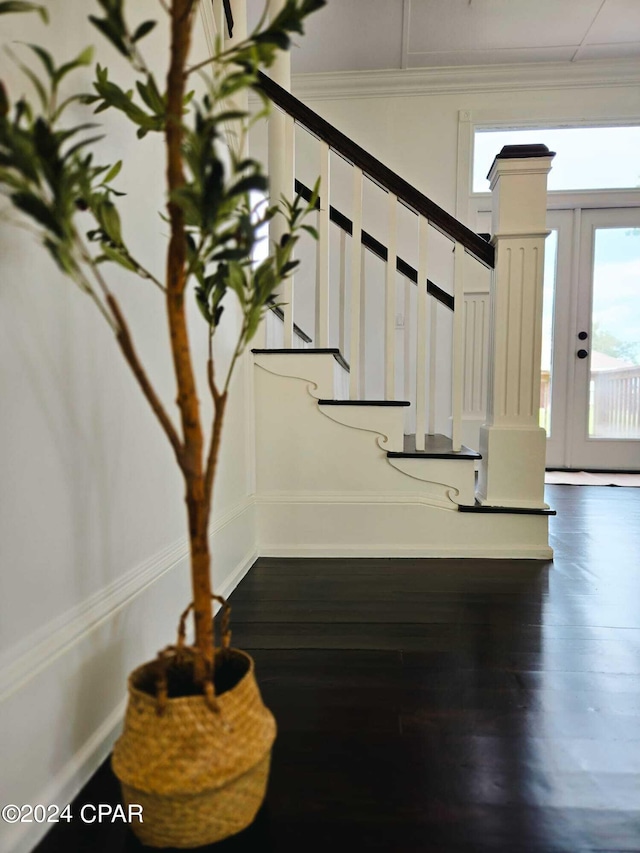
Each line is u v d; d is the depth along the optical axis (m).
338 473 1.72
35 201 0.42
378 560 1.70
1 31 0.59
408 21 2.82
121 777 0.55
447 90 3.35
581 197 3.37
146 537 0.95
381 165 1.70
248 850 0.60
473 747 0.78
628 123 3.29
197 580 0.60
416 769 0.73
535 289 1.64
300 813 0.65
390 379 1.75
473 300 3.00
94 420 0.78
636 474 3.40
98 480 0.79
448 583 1.47
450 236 1.72
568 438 3.56
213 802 0.55
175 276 0.56
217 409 0.63
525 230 1.62
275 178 2.00
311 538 1.74
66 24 0.72
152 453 0.98
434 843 0.61
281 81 2.24
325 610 1.29
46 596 0.66
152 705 0.56
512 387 1.68
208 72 1.35
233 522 1.47
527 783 0.71
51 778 0.65
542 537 1.69
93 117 0.79
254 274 0.64
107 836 0.62
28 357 0.63
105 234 0.62
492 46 3.03
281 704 0.88
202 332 1.27
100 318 0.80
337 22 2.82
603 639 1.13
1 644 0.58
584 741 0.79
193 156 0.47
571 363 3.52
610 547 1.84
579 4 2.67
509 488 1.71
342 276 2.25
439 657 1.05
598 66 3.21
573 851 0.60
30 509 0.63
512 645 1.10
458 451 1.76
